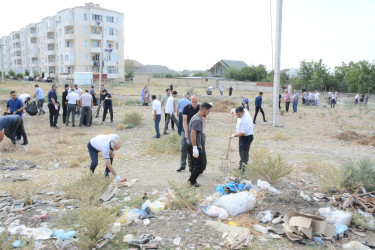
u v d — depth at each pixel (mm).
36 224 4480
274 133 12906
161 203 5133
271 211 4930
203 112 5578
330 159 8602
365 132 13695
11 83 46844
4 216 4703
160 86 57688
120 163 7883
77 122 14055
